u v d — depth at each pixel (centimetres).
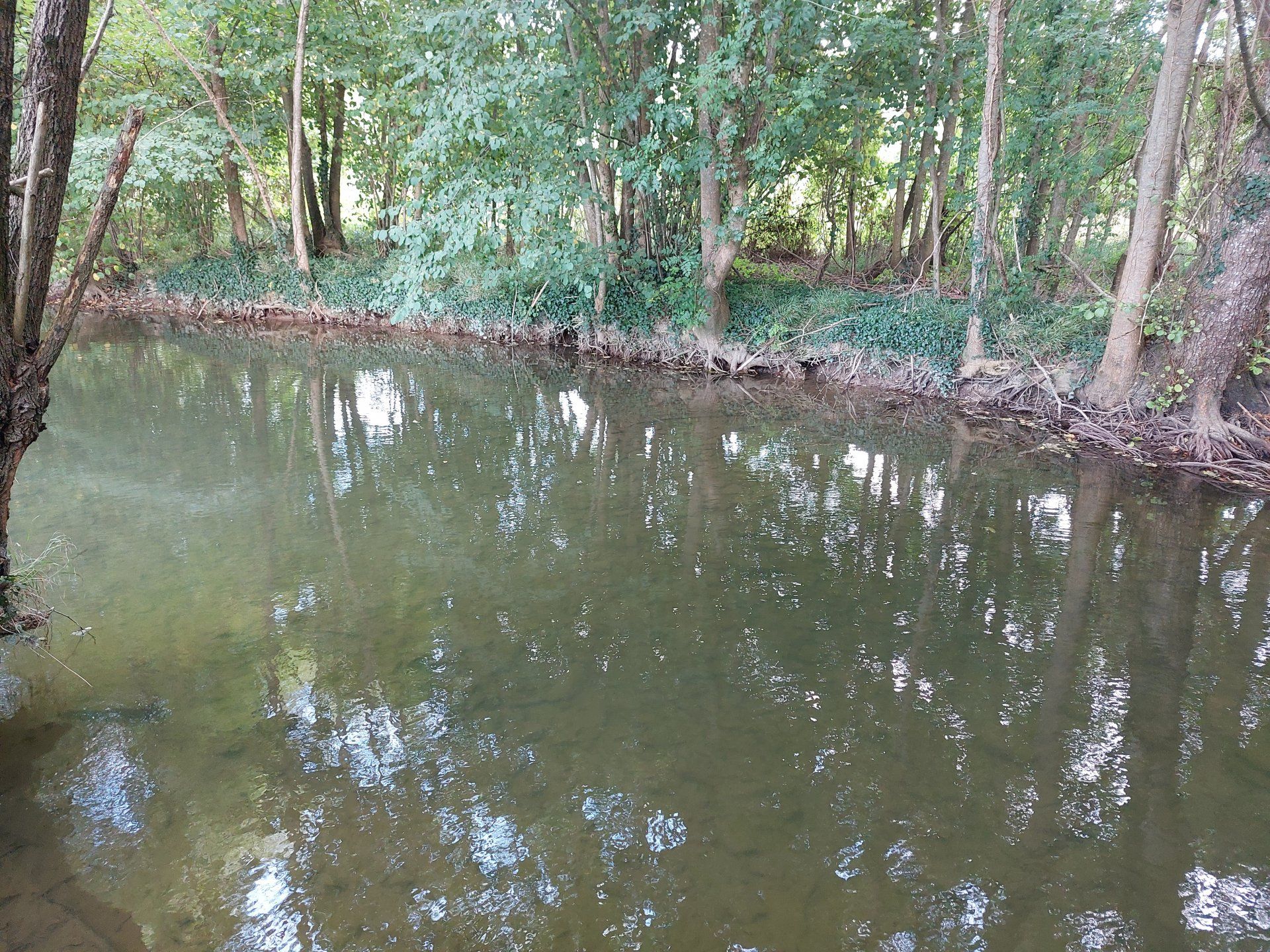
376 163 2059
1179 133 879
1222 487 805
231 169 2011
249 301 2067
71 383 1254
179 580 578
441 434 994
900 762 389
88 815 346
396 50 1577
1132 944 288
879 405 1180
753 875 319
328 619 525
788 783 374
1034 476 842
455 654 485
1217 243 854
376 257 2127
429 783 372
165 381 1288
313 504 738
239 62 1855
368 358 1562
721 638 507
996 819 351
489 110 1287
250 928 290
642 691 448
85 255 396
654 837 340
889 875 320
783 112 1216
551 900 306
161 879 312
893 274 1608
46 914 294
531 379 1368
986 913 302
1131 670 469
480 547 646
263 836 337
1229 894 311
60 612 528
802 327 1357
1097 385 999
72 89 373
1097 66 1159
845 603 555
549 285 1609
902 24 1113
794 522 709
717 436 1003
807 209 1977
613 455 916
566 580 588
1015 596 566
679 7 1277
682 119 1140
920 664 477
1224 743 403
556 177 1265
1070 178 1230
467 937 289
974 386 1164
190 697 436
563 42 1348
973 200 1215
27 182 360
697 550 645
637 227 1529
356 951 282
